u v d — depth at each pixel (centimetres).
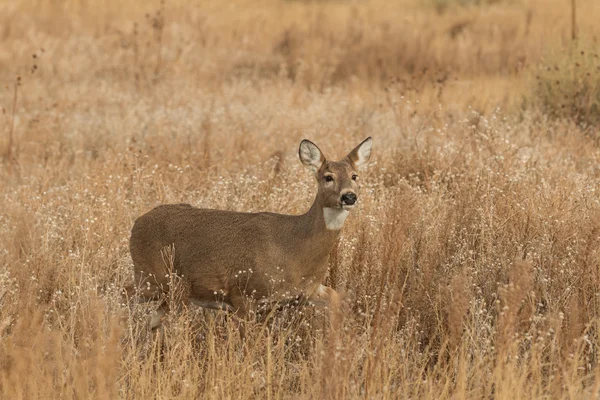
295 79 2805
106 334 1075
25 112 2309
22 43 3191
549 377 959
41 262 1241
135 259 1202
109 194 1489
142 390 945
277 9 4419
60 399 922
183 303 1132
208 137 1858
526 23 3625
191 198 1523
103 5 4131
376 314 1021
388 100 2156
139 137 1992
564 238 1251
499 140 1678
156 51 3119
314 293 1138
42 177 1741
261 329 1062
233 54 3212
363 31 3519
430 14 4197
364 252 1175
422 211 1323
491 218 1270
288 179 1579
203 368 1058
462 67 2895
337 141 1870
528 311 1045
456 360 980
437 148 1703
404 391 936
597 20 3512
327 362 881
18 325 962
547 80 2170
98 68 2925
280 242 1100
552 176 1559
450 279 1173
